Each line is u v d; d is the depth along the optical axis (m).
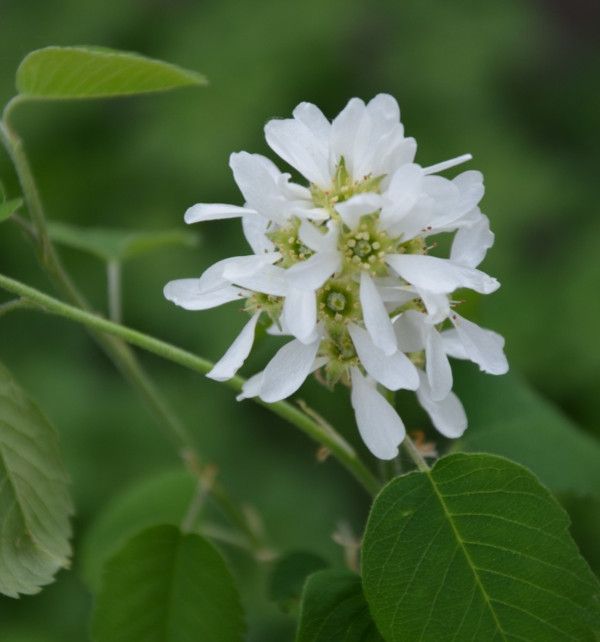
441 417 0.27
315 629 0.26
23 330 0.59
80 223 0.62
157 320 0.58
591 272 0.58
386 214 0.26
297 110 0.27
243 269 0.26
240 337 0.27
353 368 0.26
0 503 0.28
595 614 0.26
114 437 0.54
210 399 0.56
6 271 0.59
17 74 0.28
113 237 0.34
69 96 0.29
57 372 0.57
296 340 0.26
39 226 0.29
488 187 0.63
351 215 0.26
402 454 0.28
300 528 0.53
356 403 0.26
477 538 0.26
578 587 0.26
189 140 0.62
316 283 0.26
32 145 0.62
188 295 0.27
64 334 0.59
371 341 0.26
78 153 0.63
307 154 0.26
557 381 0.56
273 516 0.53
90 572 0.34
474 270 0.26
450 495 0.26
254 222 0.27
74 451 0.54
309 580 0.27
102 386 0.57
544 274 0.59
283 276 0.26
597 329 0.56
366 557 0.26
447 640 0.26
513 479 0.26
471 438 0.31
